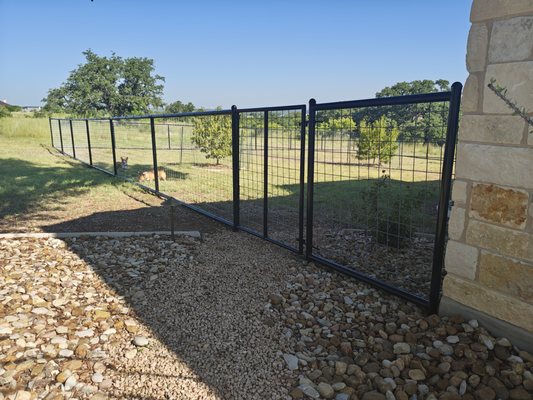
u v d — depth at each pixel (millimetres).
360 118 3824
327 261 4031
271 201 7508
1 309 3084
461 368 2354
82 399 2158
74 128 21250
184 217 6332
